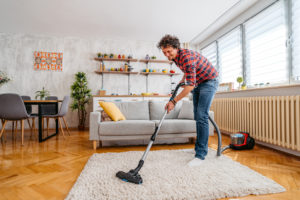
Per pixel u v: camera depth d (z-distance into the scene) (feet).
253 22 10.78
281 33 8.88
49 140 10.21
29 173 5.23
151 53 16.87
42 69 15.12
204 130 5.91
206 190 3.92
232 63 12.73
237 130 10.05
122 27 13.66
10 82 14.65
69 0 10.08
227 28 13.11
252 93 9.71
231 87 11.55
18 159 6.57
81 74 14.73
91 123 7.91
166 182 4.31
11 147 8.45
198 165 5.54
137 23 12.94
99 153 6.93
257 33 10.46
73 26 13.47
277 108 7.60
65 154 7.24
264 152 7.60
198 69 5.75
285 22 8.56
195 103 6.60
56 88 15.31
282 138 7.33
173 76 17.26
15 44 14.76
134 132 8.00
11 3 10.39
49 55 15.25
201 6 10.69
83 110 14.73
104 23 12.96
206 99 5.96
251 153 7.42
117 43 16.35
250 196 3.90
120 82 16.25
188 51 5.46
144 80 16.67
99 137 7.92
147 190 3.93
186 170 5.09
